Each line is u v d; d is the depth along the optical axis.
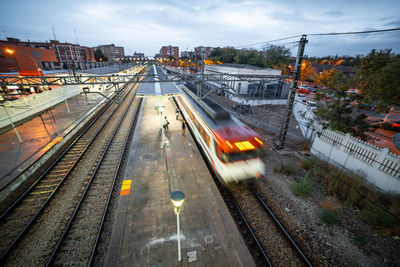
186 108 16.88
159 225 7.04
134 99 28.62
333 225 7.37
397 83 7.34
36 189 9.02
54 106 21.69
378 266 5.90
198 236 6.66
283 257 6.13
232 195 8.82
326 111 11.35
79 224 7.18
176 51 144.38
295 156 12.79
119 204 8.01
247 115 22.17
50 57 48.28
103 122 18.27
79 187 9.21
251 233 6.81
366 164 9.38
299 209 8.15
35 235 6.72
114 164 11.27
